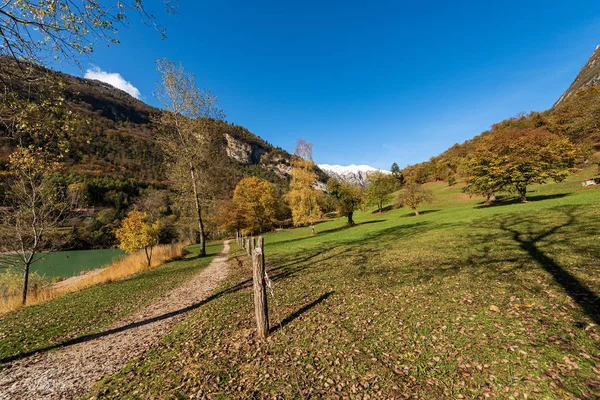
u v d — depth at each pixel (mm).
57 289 16141
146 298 10445
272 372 4320
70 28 5379
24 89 5316
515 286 6438
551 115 65188
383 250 14078
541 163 28688
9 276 16594
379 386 3672
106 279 15906
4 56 5012
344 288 8500
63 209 13734
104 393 4254
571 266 7023
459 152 90750
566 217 13516
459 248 11398
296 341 5293
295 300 7906
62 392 4402
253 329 6117
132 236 19500
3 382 4785
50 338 6793
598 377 3184
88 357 5664
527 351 3922
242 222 40531
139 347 5980
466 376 3623
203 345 5633
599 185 29641
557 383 3215
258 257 5676
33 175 11992
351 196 38969
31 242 12930
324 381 3934
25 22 4961
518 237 11320
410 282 8117
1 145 6324
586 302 5043
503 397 3164
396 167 154500
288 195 35594
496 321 4949
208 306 8359
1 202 11969
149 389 4215
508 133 34688
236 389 3980
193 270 16594
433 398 3314
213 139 25203
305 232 43531
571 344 3906
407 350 4477
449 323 5176
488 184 32000
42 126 5863
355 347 4797
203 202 27297
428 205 51062
